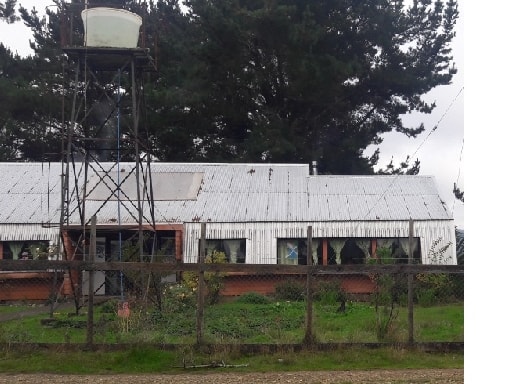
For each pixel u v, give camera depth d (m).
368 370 9.00
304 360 9.41
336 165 34.50
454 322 13.19
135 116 15.31
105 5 16.02
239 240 21.62
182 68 31.50
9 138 33.81
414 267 9.88
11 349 9.58
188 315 13.99
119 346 9.62
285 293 18.45
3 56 36.38
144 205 22.02
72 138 15.87
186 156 34.03
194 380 8.43
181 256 20.97
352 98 34.69
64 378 8.53
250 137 31.58
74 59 15.53
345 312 15.14
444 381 8.30
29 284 19.91
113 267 9.62
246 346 9.68
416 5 34.62
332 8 31.97
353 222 21.78
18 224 21.19
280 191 23.98
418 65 33.97
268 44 30.05
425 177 25.08
